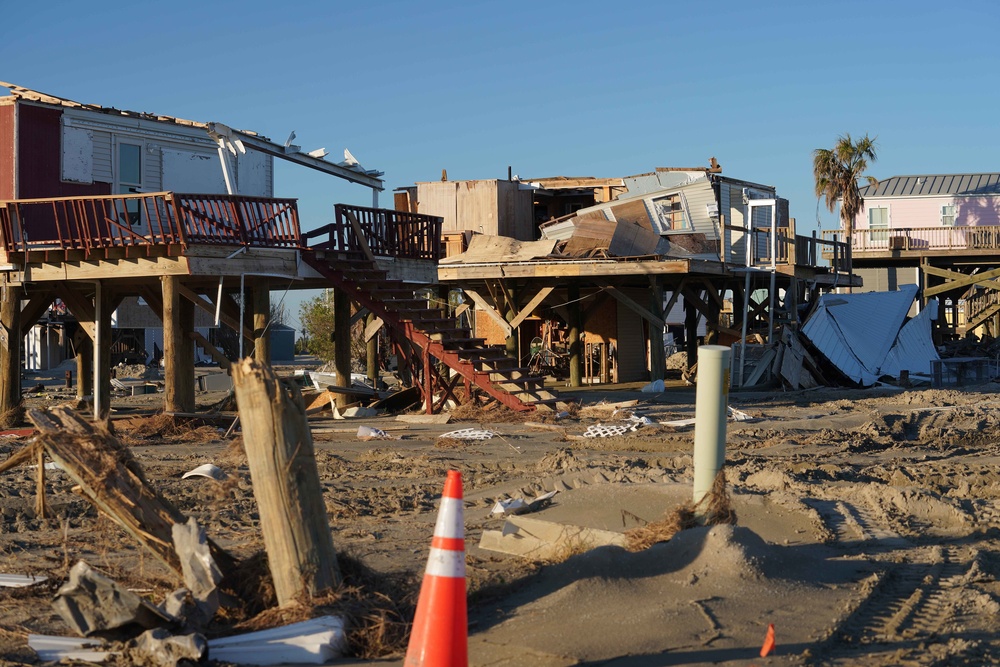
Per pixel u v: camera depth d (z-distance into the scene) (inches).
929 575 273.9
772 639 202.4
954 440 655.1
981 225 1809.8
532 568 282.4
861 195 1974.7
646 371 1305.4
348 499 414.9
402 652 210.7
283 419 224.1
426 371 794.2
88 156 840.3
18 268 754.8
